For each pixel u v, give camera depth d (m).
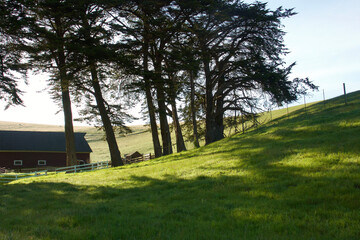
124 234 6.34
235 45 33.03
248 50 32.41
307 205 7.52
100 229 6.82
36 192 15.17
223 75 34.59
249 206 8.03
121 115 37.28
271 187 9.80
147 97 30.27
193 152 25.03
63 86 27.58
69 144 30.66
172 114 34.16
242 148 19.12
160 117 33.16
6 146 50.91
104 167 34.56
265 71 28.81
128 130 39.47
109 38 26.92
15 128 122.31
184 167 17.28
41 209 10.41
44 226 7.42
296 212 7.05
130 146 82.31
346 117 19.44
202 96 35.88
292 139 17.77
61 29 28.89
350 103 25.73
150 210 8.80
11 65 27.27
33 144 53.12
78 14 25.62
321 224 6.05
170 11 27.59
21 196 14.18
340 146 12.98
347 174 9.45
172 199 10.37
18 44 26.77
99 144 96.31
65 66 25.91
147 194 11.88
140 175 17.55
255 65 29.30
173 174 15.92
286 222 6.37
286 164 12.52
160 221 7.29
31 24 23.73
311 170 10.91
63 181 19.84
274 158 14.05
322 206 7.24
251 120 32.91
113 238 6.15
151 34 27.22
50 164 53.28
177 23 26.61
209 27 31.12
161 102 30.53
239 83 32.22
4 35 26.17
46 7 25.30
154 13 27.64
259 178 11.30
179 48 28.39
